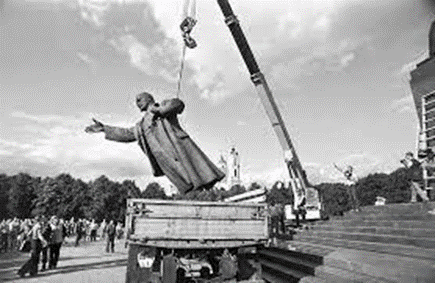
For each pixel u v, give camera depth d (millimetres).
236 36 15477
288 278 8117
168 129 6258
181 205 6352
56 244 12898
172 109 6207
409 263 5738
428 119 14250
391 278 5434
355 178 15961
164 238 6176
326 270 7055
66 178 78938
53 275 11258
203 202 6426
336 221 11984
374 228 9086
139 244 6105
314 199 16641
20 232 20125
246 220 6570
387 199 62562
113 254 19078
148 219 6199
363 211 11578
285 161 16500
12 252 19297
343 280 6219
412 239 7191
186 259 6969
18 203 77812
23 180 79688
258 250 6621
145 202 6234
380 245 7648
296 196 16688
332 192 55781
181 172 6051
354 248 8664
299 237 12875
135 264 6125
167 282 6031
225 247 6383
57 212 75875
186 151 6285
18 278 10672
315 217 16875
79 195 78250
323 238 10945
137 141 6344
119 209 79875
